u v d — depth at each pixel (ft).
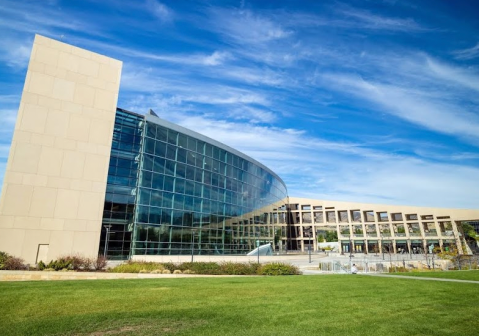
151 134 118.11
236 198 152.46
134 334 23.39
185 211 124.06
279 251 194.80
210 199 136.05
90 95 92.58
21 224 77.82
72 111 88.94
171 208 119.24
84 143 89.35
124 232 105.70
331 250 304.71
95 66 94.99
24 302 31.68
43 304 31.12
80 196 86.48
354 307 32.14
